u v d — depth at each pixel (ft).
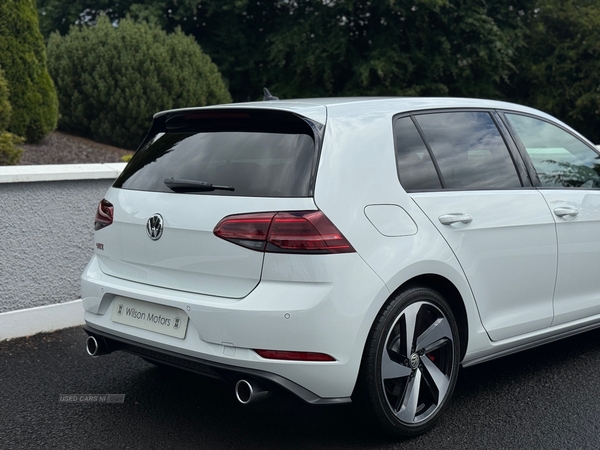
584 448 11.60
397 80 81.00
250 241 10.55
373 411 11.30
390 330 11.28
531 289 13.88
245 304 10.47
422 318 11.95
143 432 12.17
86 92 48.62
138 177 12.51
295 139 11.27
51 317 17.46
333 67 83.25
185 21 91.56
